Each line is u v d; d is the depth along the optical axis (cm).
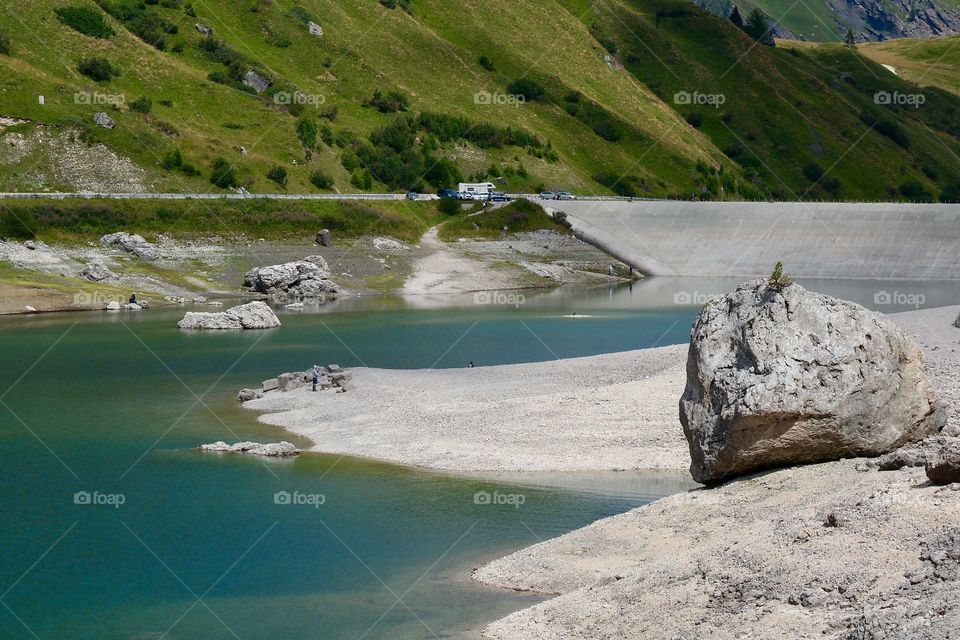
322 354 7369
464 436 4597
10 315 9488
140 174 13150
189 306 10456
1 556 3212
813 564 2181
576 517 3481
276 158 14900
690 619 2170
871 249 14075
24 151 12838
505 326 8950
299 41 19550
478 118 19550
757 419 2950
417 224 14550
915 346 3069
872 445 2969
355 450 4522
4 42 14688
